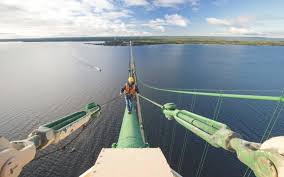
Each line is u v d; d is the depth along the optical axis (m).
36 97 126.81
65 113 102.56
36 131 6.73
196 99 120.06
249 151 4.43
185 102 115.12
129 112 28.41
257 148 4.62
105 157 5.35
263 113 100.69
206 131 7.80
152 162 5.15
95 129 86.38
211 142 6.94
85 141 77.00
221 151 70.25
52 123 8.29
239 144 5.07
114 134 82.19
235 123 89.69
